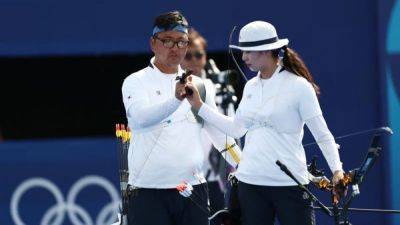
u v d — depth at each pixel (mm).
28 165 28906
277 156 18859
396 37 28484
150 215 19094
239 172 19484
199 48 24484
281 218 19109
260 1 28422
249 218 19297
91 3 28359
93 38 28391
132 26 28422
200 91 19422
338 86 28781
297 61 19016
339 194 18875
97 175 29078
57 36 28359
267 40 18797
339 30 28672
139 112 18438
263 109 18906
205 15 28375
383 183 28828
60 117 35812
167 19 18859
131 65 34938
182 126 19047
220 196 24094
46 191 28984
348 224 18969
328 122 28844
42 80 35188
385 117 28531
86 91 35406
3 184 28875
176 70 19391
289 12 28531
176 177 18969
